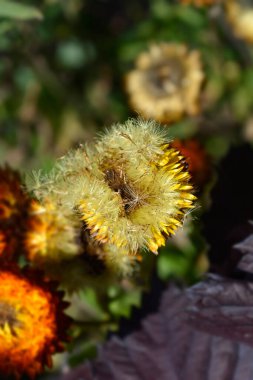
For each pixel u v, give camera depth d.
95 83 0.60
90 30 0.61
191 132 0.50
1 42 0.56
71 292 0.32
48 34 0.59
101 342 0.35
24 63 0.59
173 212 0.25
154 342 0.33
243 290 0.29
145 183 0.25
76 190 0.26
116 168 0.26
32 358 0.31
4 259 0.32
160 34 0.54
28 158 0.59
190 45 0.53
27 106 0.60
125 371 0.32
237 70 0.53
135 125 0.26
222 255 0.33
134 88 0.44
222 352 0.32
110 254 0.30
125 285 0.36
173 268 0.42
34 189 0.29
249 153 0.35
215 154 0.51
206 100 0.49
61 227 0.31
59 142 0.59
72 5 0.60
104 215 0.25
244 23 0.49
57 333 0.31
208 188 0.34
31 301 0.30
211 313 0.29
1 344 0.31
